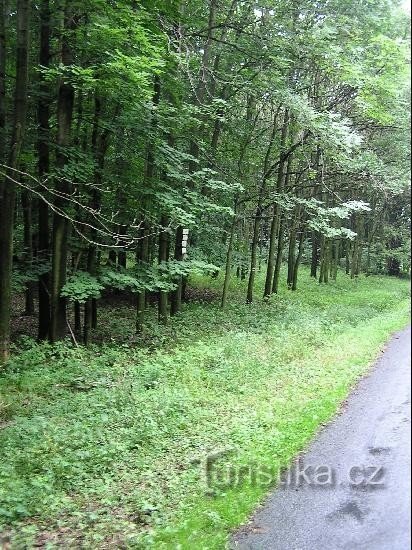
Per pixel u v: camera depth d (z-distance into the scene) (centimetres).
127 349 1267
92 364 1098
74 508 542
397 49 1107
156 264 1513
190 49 1567
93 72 1094
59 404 856
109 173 1348
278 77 1587
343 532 452
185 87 1491
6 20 1225
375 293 1730
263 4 1628
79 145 1457
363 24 1602
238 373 988
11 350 1245
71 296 1219
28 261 1427
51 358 1149
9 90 1422
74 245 1363
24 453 662
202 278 2603
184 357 1096
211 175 1661
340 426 698
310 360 1075
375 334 1194
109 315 1792
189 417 777
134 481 598
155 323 1553
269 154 2039
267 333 1360
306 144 1805
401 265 1450
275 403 819
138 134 1339
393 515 459
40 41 1311
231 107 1688
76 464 632
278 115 1959
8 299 1130
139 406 819
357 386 873
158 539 476
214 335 1371
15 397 899
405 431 636
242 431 707
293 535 460
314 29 1546
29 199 1608
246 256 2272
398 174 1342
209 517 500
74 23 1184
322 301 2028
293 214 2264
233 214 1465
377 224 1945
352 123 1731
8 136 1269
